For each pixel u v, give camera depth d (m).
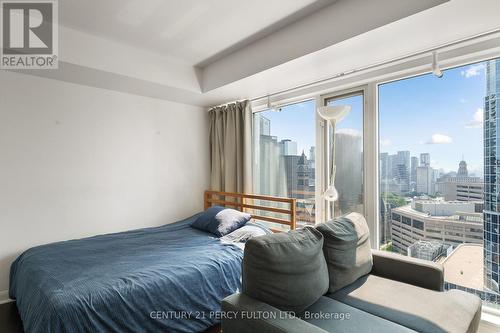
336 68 2.46
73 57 2.37
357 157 2.69
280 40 2.37
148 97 3.42
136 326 1.68
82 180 2.95
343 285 1.86
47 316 1.46
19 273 2.19
